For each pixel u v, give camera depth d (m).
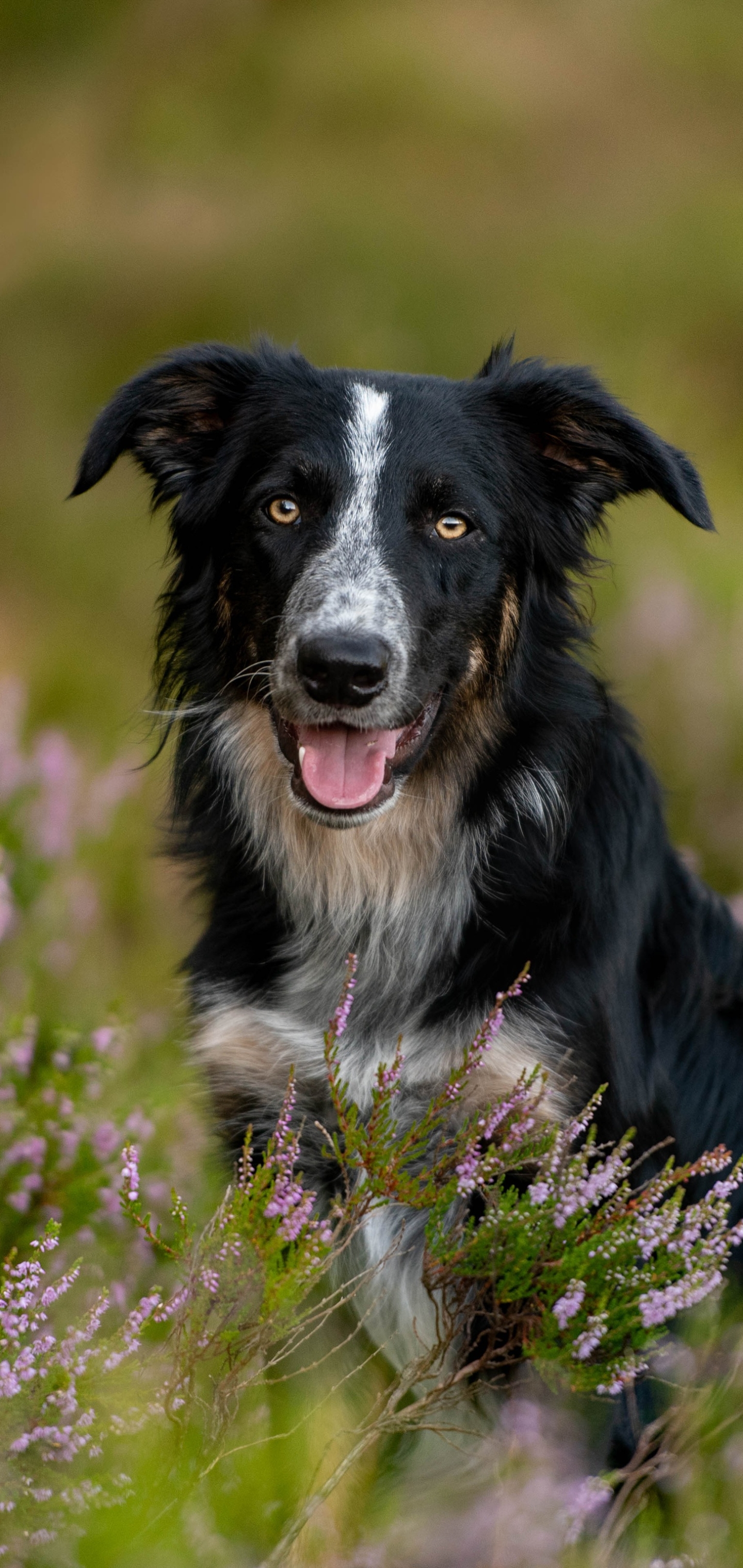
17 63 37.06
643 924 5.26
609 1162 3.98
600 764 5.37
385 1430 4.08
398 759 5.02
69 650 12.87
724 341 21.28
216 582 5.38
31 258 26.08
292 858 5.34
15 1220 5.20
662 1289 4.18
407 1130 4.96
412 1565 4.60
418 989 5.10
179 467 5.55
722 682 9.72
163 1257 5.19
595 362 20.14
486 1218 3.91
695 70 32.38
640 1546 4.24
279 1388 4.87
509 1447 4.50
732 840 8.84
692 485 5.10
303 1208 3.76
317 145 29.86
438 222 25.09
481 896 5.11
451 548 5.11
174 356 5.45
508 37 33.84
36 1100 5.41
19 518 17.75
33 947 7.18
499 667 5.29
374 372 5.46
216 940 5.50
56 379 22.08
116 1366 3.86
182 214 27.00
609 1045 4.90
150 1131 5.55
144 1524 3.95
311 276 22.92
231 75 33.19
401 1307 4.92
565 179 27.70
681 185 26.98
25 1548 3.82
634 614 10.15
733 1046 5.49
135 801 9.30
